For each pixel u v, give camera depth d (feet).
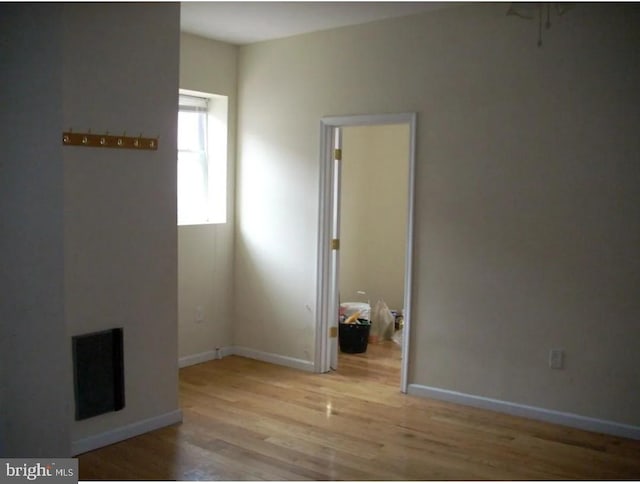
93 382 11.41
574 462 11.24
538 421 13.21
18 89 10.42
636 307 12.16
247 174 17.65
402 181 21.16
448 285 14.24
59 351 10.93
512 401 13.60
